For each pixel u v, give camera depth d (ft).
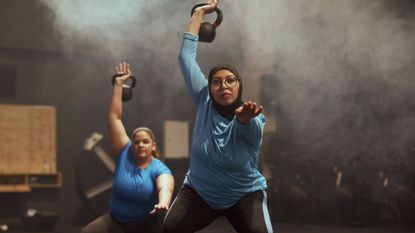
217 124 8.22
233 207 8.40
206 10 9.45
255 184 8.41
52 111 32.91
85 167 32.48
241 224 8.29
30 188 31.68
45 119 32.71
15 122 31.94
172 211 8.40
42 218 29.50
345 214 30.27
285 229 27.53
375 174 30.55
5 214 31.60
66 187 33.65
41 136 32.48
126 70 12.50
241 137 8.04
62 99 33.63
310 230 26.89
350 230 26.58
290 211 32.58
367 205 29.48
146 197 11.51
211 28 9.36
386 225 28.63
